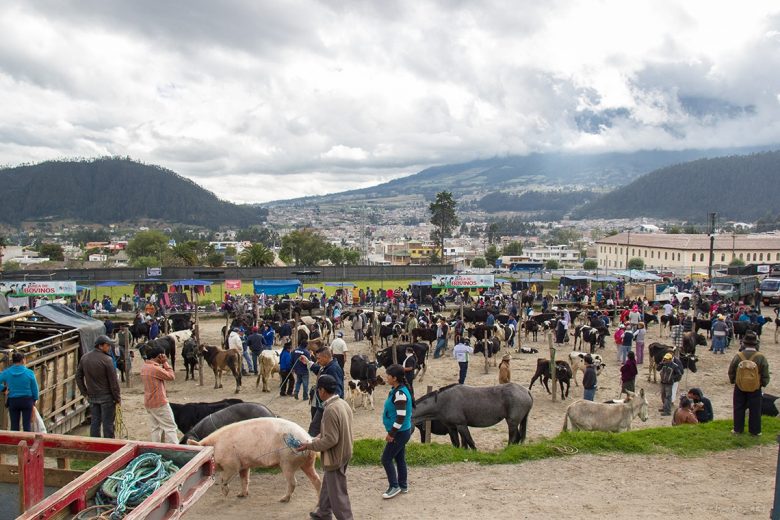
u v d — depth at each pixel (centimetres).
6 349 1262
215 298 5478
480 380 2333
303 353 1981
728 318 3116
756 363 1205
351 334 3647
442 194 13512
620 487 998
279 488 986
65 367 1409
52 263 11069
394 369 927
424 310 3841
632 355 1853
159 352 1069
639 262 10969
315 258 11469
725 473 1057
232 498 942
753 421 1213
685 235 11488
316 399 1060
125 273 6525
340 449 790
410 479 1032
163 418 1055
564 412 1833
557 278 6569
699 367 2556
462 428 1270
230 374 2467
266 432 910
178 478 598
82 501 559
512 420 1291
